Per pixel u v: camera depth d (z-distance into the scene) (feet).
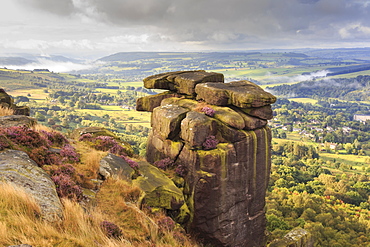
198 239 65.46
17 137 44.52
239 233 69.36
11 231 24.29
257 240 74.38
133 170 56.29
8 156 37.42
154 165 69.87
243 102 69.26
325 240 193.88
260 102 69.56
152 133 78.69
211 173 63.93
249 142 68.13
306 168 580.71
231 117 66.95
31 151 43.70
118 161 55.47
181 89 83.20
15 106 79.61
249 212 71.20
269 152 73.56
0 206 26.73
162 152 73.26
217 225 65.31
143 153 312.91
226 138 67.31
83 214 33.19
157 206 55.31
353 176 533.55
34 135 46.98
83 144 65.82
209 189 63.87
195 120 65.82
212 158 63.62
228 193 65.92
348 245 187.83
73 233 28.71
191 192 65.36
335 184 442.50
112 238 32.09
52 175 40.19
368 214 318.24
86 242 27.99
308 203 278.26
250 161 69.10
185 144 68.08
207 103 75.51
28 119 56.95
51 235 26.45
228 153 65.05
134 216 40.57
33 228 25.89
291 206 278.05
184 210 63.82
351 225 237.25
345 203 377.91
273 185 411.54
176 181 65.26
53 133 57.57
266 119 72.54
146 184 55.52
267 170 73.61
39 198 30.76
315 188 423.23
